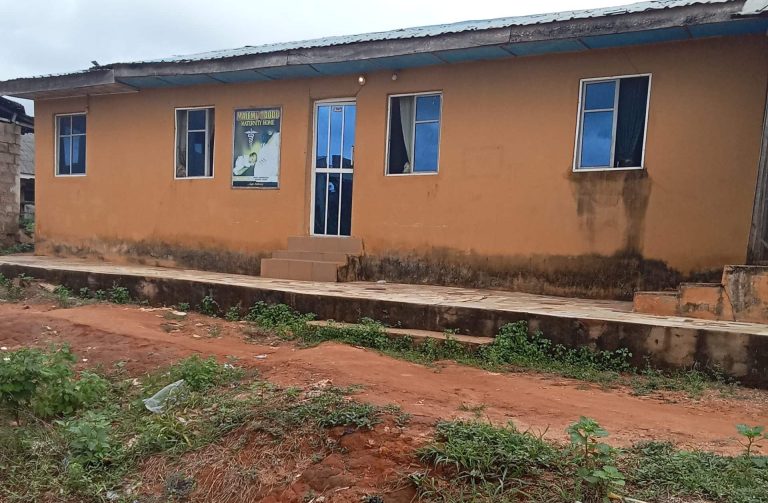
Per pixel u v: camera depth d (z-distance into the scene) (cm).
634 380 518
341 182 992
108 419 440
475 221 862
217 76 998
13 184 1472
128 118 1158
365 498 292
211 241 1087
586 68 782
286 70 943
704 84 718
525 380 513
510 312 606
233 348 630
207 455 367
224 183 1070
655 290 750
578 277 794
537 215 819
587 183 786
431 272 898
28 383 444
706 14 650
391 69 910
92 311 800
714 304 590
